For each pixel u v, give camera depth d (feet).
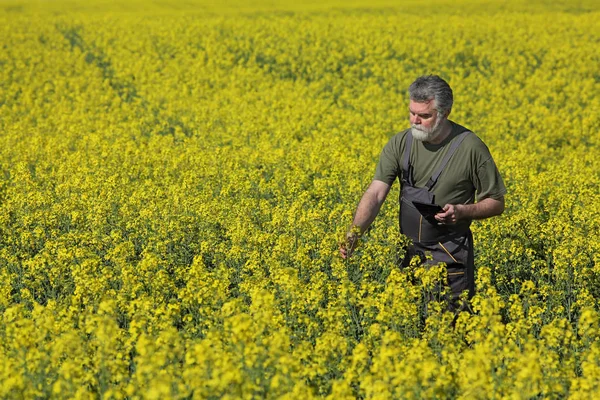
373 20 113.80
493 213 19.33
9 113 63.62
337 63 84.74
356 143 49.08
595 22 107.45
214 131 55.06
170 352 15.99
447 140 19.19
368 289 21.24
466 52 87.76
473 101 67.82
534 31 100.78
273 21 115.24
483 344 16.42
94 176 39.60
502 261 26.30
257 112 61.67
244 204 32.53
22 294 23.02
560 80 72.54
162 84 75.82
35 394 15.12
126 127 56.65
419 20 113.50
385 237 27.45
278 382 14.35
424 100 18.52
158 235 28.32
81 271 23.25
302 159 44.21
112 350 16.12
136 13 136.98
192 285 20.85
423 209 19.06
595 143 54.19
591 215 30.89
